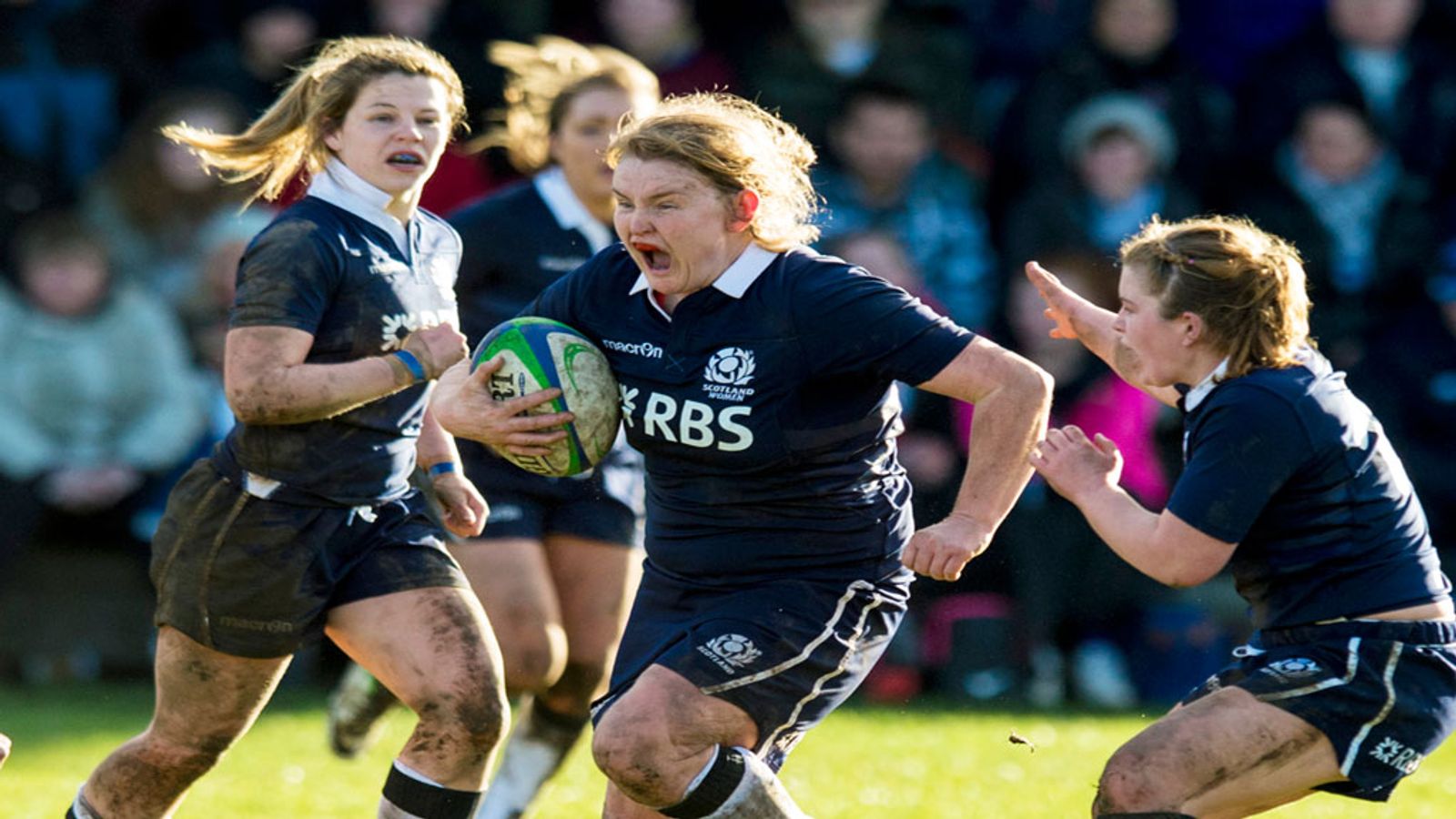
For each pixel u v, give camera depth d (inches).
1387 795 590.6
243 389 613.3
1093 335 649.6
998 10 1451.8
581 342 623.8
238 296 625.9
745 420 595.5
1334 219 1369.3
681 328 605.3
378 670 641.6
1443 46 1421.0
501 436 614.9
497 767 968.3
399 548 653.3
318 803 880.9
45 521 1267.2
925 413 1253.7
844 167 1338.6
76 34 1349.7
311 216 636.7
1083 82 1369.3
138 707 1187.3
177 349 1284.4
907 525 630.5
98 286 1263.5
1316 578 590.9
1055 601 1246.9
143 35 1398.9
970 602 1256.2
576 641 811.4
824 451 602.9
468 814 631.8
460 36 1336.1
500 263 842.2
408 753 629.0
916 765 986.7
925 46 1376.7
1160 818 571.8
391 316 644.7
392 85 645.9
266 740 1070.4
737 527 613.6
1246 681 591.5
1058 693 1257.4
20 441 1248.2
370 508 649.6
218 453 650.2
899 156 1325.0
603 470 816.3
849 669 613.6
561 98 847.1
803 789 918.4
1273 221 1366.9
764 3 1392.7
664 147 590.6
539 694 811.4
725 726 587.5
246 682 648.4
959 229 1347.2
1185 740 579.2
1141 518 595.5
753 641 595.8
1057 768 984.9
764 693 593.9
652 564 636.1
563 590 816.3
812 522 609.6
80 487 1254.9
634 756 575.5
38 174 1318.9
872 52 1371.8
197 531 641.0
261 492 636.1
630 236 595.5
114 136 1349.7
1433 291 1336.1
